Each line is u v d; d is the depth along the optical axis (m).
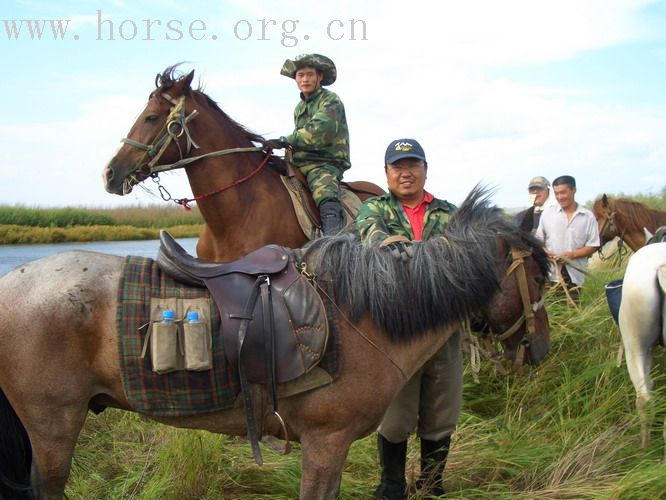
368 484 3.36
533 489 3.23
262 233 4.48
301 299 2.37
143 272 2.41
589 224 5.75
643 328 3.65
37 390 2.27
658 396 3.81
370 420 2.46
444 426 3.12
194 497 3.22
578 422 3.76
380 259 2.50
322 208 4.65
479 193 2.76
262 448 3.70
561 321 4.96
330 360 2.36
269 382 2.31
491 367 4.58
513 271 2.74
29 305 2.28
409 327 2.49
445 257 2.57
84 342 2.30
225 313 2.32
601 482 3.13
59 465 2.34
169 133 4.32
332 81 5.08
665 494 2.93
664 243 3.82
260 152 4.66
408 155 2.86
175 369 2.26
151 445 3.73
